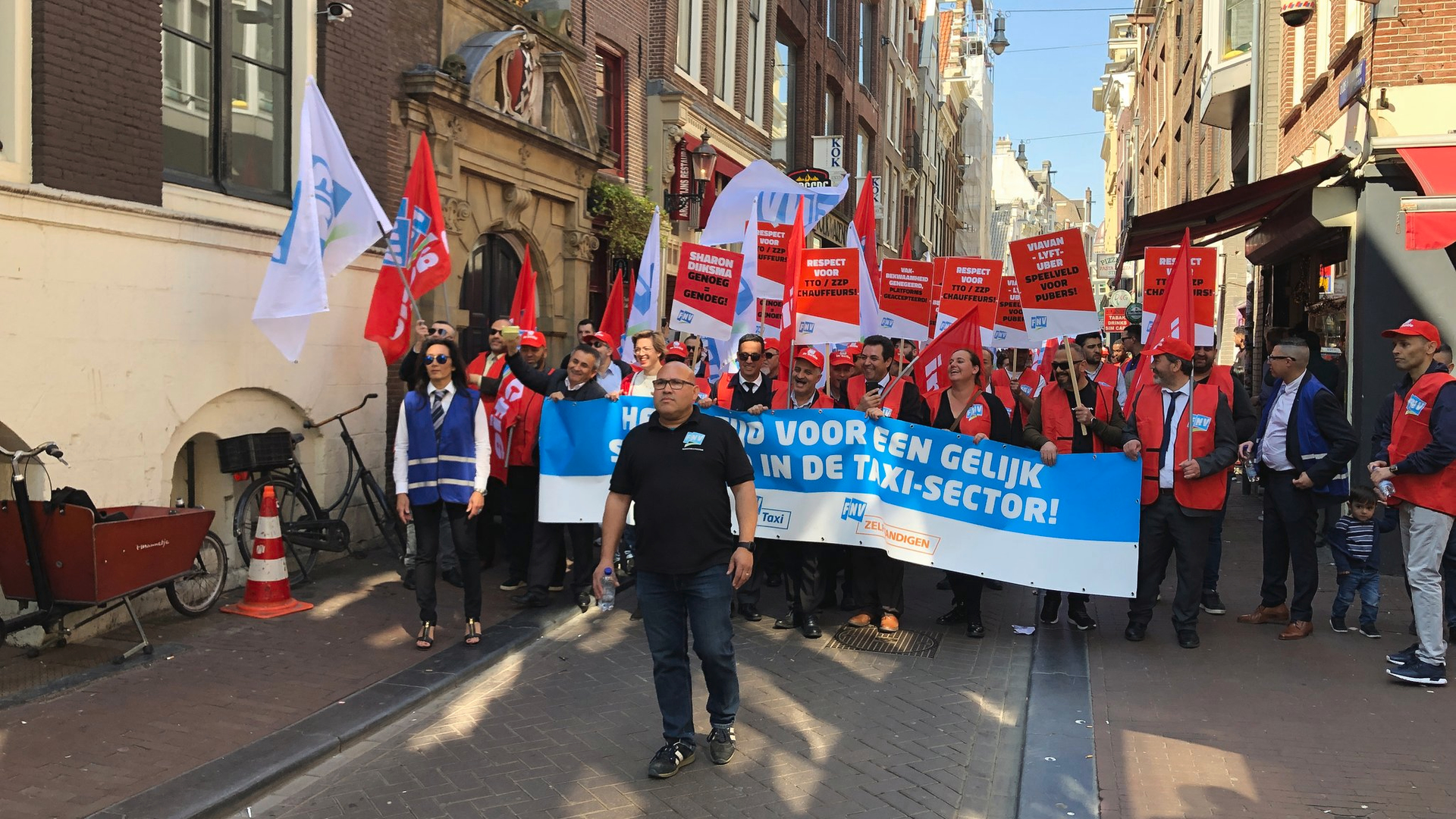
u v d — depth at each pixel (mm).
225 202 8094
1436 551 5996
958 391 7484
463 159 10852
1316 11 12258
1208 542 7656
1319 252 12812
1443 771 4828
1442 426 5801
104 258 6789
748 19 20812
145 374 7121
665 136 16734
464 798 4605
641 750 5180
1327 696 5934
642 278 9047
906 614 8070
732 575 4984
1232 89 16859
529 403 8164
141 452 7102
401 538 8359
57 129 6527
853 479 7320
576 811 4488
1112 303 34469
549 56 12438
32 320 6309
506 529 8297
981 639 7316
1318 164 9891
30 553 6012
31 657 6254
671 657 4902
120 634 6758
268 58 8773
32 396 6320
